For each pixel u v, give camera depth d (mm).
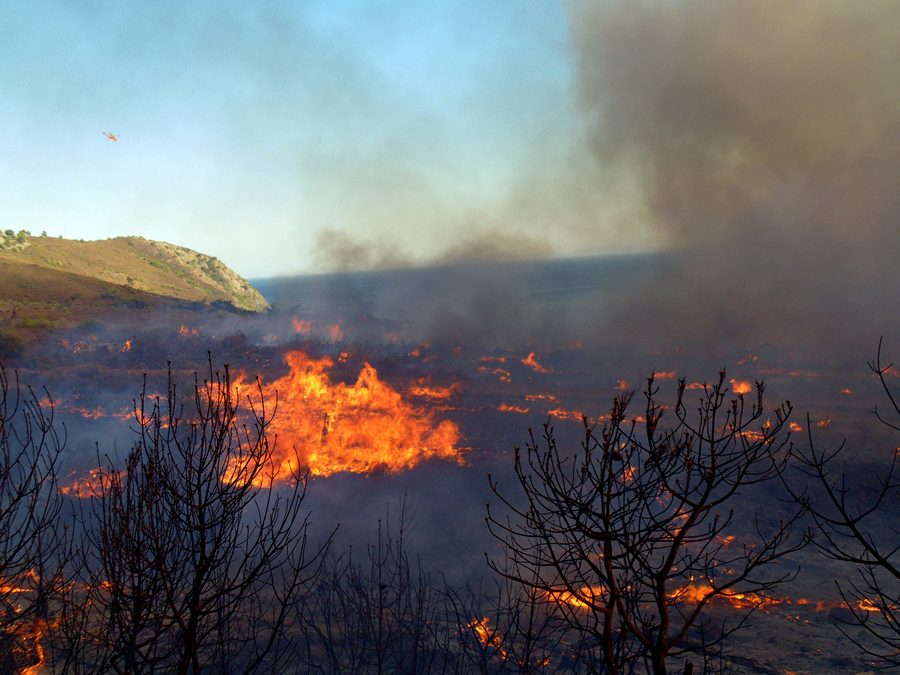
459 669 5258
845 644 6348
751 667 5801
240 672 4523
